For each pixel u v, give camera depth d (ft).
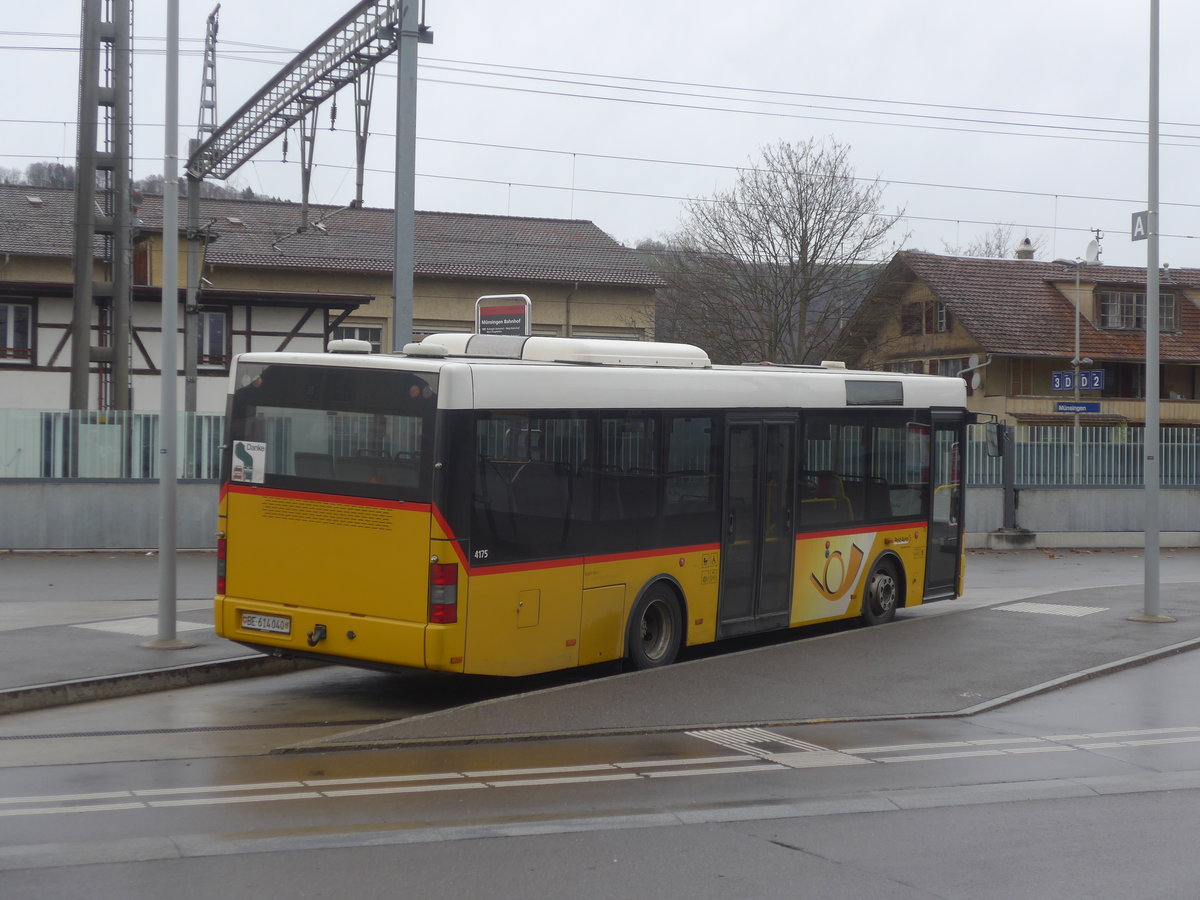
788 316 148.66
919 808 26.02
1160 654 45.55
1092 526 102.73
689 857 22.12
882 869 21.68
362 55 60.85
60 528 76.74
